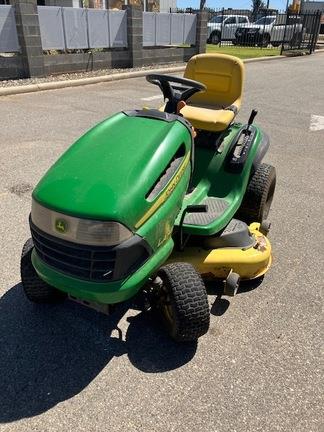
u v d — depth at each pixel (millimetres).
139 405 2250
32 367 2455
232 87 3850
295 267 3482
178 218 2818
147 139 2441
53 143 6055
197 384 2385
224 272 3004
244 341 2701
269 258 3229
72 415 2186
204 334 2615
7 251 3473
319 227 4152
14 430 2102
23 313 2848
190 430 2127
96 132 2582
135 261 2238
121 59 12945
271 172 3805
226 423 2170
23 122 7043
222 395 2324
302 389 2381
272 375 2461
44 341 2635
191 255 2947
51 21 10562
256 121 7852
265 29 22969
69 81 10281
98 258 2115
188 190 3197
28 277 2654
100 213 2053
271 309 2992
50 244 2219
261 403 2285
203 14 15164
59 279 2250
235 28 24531
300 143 6719
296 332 2793
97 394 2305
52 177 2262
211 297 3070
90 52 11984
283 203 4633
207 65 3887
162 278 2516
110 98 9078
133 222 2162
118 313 2865
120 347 2611
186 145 2635
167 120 2625
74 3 20672
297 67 15641
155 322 2809
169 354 2576
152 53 13805
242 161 3312
